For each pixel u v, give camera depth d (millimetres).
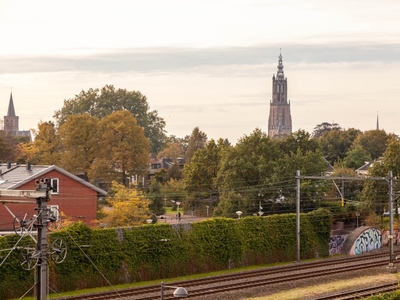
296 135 107500
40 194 28594
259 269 61375
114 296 47500
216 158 102562
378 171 92375
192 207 102188
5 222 70562
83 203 77312
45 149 120062
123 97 176750
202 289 50469
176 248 59281
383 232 81625
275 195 92438
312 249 71438
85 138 116938
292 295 49625
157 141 186125
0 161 126625
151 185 115062
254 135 97375
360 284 54844
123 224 79188
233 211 90438
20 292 49000
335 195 103625
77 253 52344
